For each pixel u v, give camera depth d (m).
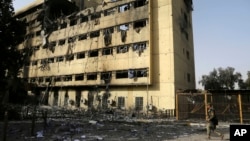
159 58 33.69
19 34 23.12
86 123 19.72
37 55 52.22
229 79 58.50
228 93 22.23
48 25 50.72
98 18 41.16
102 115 29.64
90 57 41.00
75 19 45.69
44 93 49.62
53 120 21.38
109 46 38.25
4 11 21.83
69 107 43.03
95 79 39.88
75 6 52.41
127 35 36.38
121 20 37.62
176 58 33.78
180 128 17.88
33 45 53.66
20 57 23.48
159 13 35.00
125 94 35.84
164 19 34.28
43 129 15.12
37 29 53.69
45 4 51.38
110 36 38.47
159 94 32.62
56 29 49.47
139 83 33.78
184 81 37.34
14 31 22.73
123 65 36.00
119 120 23.95
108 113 32.72
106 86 38.03
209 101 22.89
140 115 30.19
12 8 22.91
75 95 43.38
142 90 34.16
